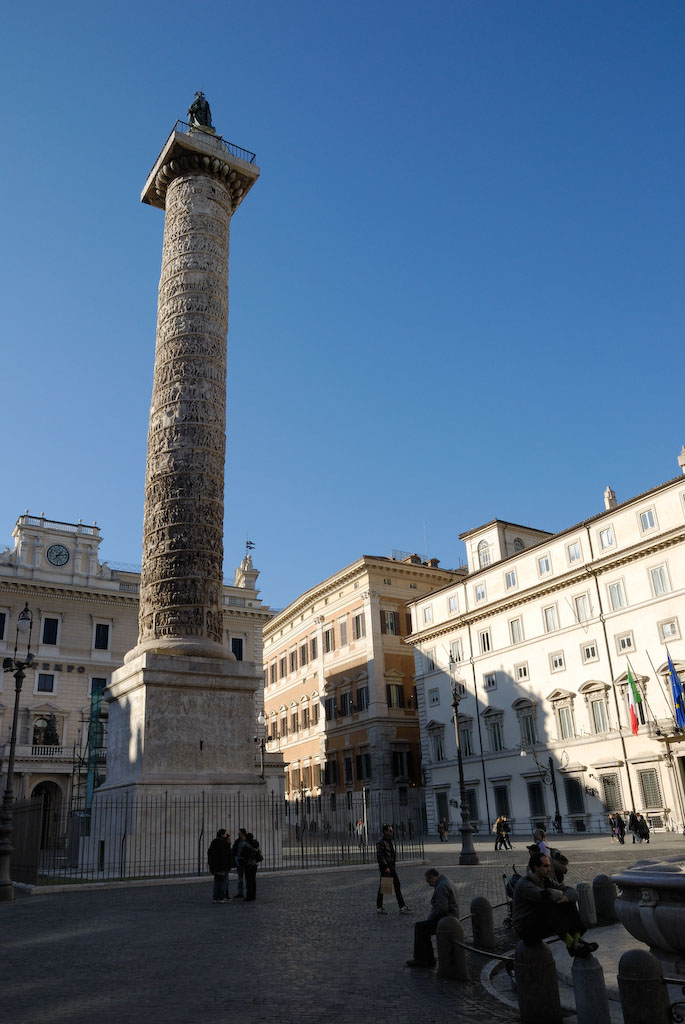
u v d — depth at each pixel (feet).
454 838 156.76
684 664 128.57
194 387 97.14
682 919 27.66
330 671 212.64
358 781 193.98
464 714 169.27
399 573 205.87
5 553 178.40
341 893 62.44
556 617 152.56
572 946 24.91
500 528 180.55
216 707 86.94
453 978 32.12
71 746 168.35
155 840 78.28
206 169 107.14
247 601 206.28
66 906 58.95
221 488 96.48
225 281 105.09
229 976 33.22
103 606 183.01
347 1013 26.86
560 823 141.28
